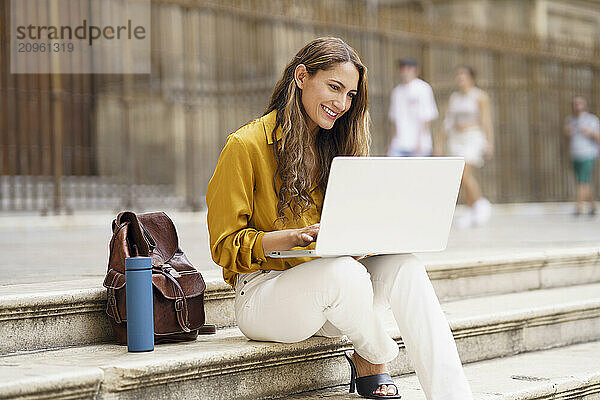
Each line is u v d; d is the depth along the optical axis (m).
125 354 4.19
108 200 15.53
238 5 14.90
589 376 5.25
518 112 20.14
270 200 4.39
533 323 6.07
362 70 4.43
